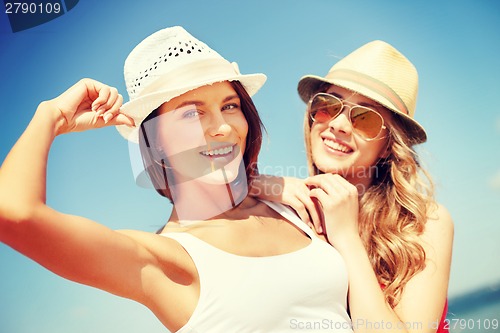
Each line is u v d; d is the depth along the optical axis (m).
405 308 2.03
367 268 2.00
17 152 1.77
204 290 1.89
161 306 1.87
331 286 1.96
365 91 2.16
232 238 1.95
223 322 1.88
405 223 2.13
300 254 1.97
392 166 2.17
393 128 2.18
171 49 1.97
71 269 1.78
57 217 1.76
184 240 1.92
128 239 1.84
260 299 1.90
